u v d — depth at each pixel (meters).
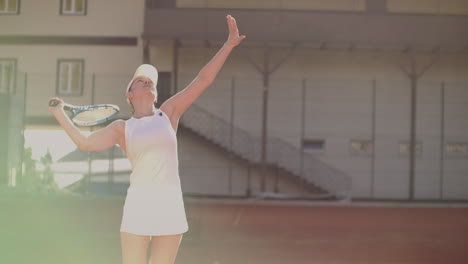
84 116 3.46
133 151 3.28
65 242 11.26
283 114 27.31
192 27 26.09
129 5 27.62
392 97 27.48
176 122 3.50
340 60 27.55
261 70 26.17
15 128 23.55
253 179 26.89
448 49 26.30
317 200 26.23
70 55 27.52
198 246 11.41
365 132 27.34
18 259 9.05
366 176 27.19
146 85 3.40
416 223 17.39
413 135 26.73
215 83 27.14
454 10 27.28
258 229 14.88
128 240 3.26
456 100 27.62
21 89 24.64
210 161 26.78
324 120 27.33
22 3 27.73
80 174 25.84
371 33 25.89
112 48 27.53
